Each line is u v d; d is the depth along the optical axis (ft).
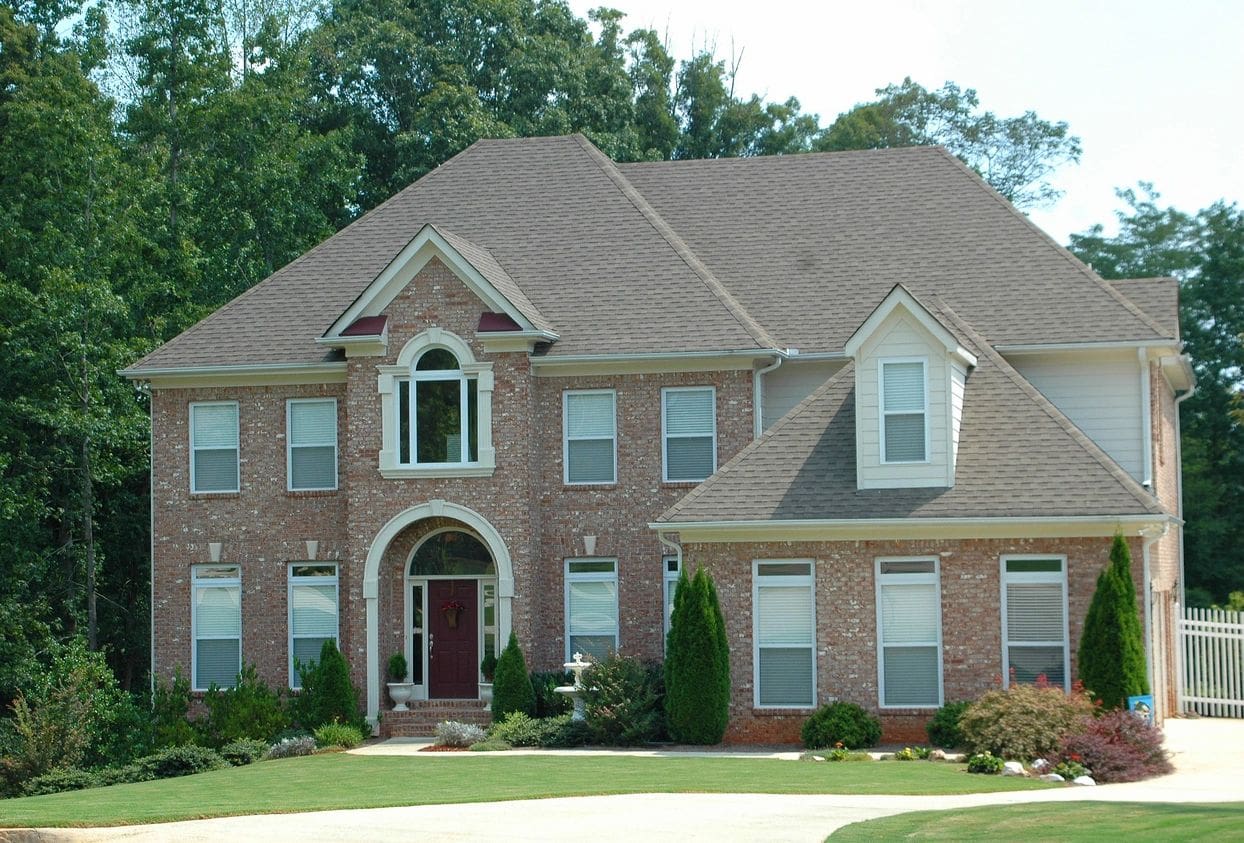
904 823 60.95
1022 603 98.48
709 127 242.37
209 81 171.22
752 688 102.42
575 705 105.91
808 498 101.55
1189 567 188.44
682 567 103.40
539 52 201.87
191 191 162.30
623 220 127.03
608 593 115.65
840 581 101.24
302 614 121.08
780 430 106.22
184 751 102.06
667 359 114.01
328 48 203.31
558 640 115.55
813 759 91.25
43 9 182.50
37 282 146.30
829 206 130.41
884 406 101.55
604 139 196.34
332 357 119.65
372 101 204.54
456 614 118.73
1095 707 91.97
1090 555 97.19
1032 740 85.76
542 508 116.37
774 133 243.81
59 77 156.15
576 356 114.83
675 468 115.44
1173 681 121.39
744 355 112.98
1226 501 191.31
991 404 103.91
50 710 114.83
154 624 122.62
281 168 167.53
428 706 116.06
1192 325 195.42
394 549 118.42
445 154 190.39
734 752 98.02
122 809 72.23
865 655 100.42
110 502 157.69
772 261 126.31
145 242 153.38
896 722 99.66
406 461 115.34
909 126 248.11
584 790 74.79
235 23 214.90
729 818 64.34
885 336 101.76
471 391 115.03
